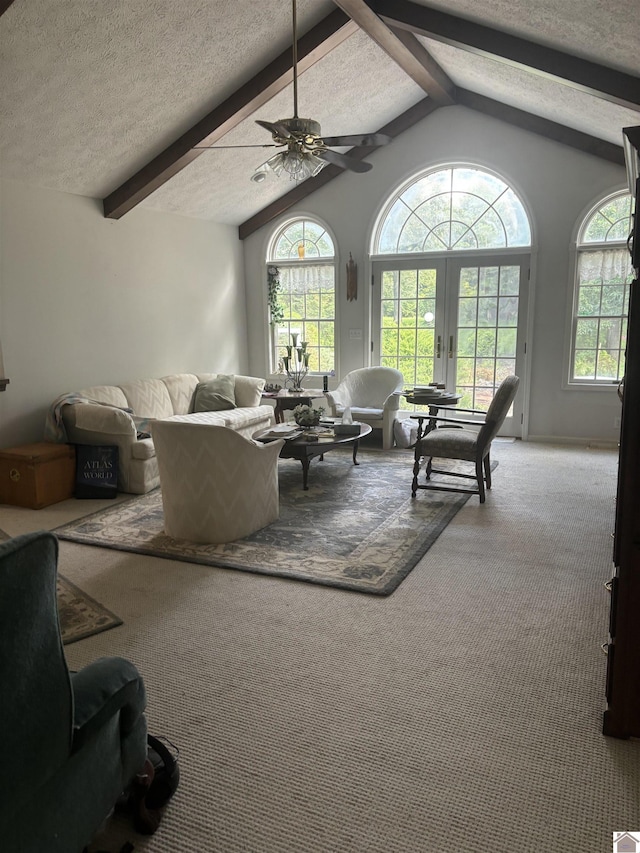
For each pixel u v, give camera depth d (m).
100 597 2.96
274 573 3.19
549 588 3.01
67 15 3.47
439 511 4.19
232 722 2.03
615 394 6.23
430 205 6.77
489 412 4.32
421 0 4.09
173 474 3.58
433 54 5.41
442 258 6.71
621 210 6.02
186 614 2.78
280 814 1.66
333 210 7.05
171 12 3.78
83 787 1.34
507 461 5.66
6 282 4.65
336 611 2.79
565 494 4.60
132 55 3.98
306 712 2.08
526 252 6.36
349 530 3.83
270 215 7.28
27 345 4.86
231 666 2.36
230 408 6.30
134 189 5.31
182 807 1.69
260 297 7.62
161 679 2.28
